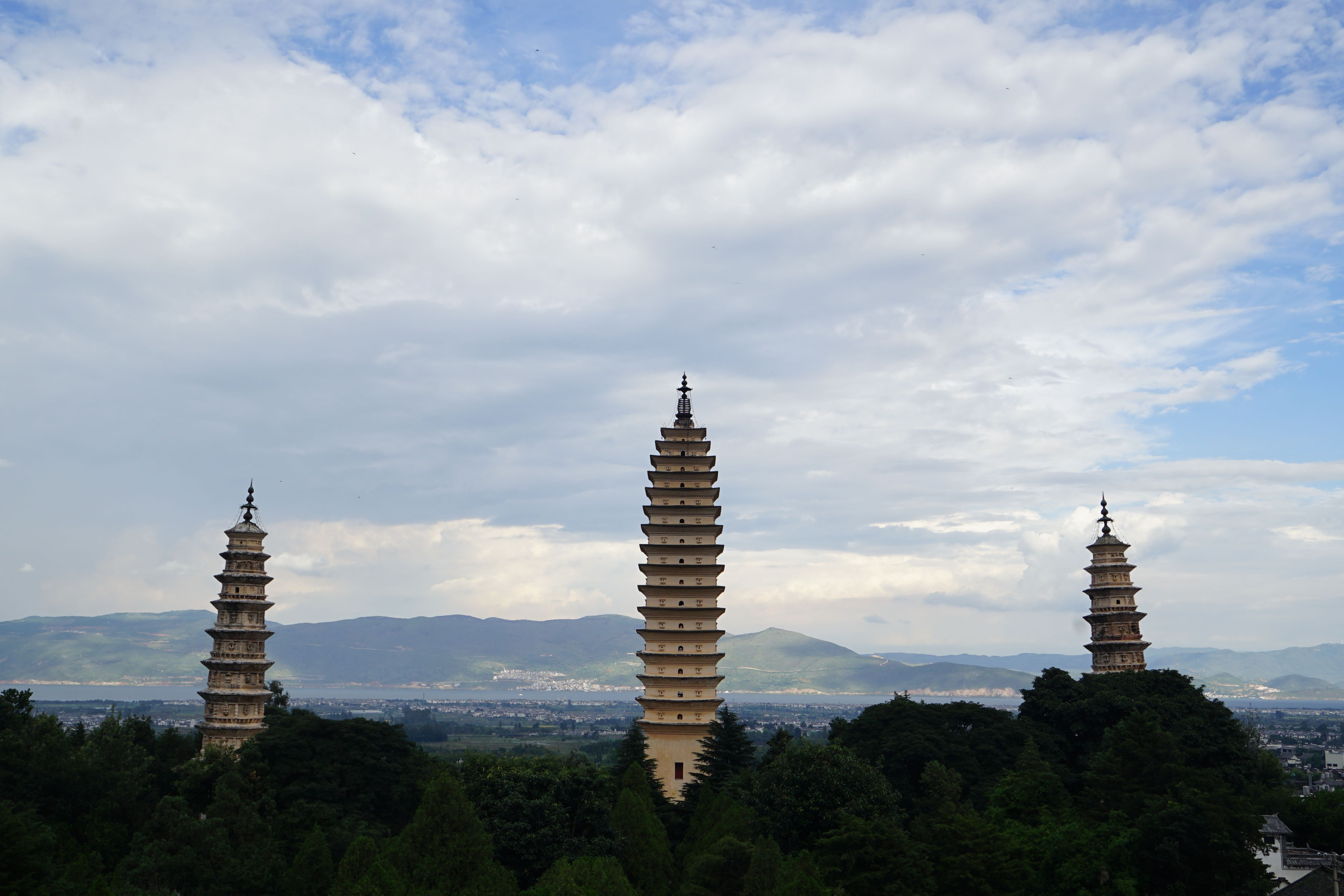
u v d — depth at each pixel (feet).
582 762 418.31
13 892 313.53
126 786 415.85
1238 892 355.15
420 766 453.99
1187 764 478.59
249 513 544.62
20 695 471.21
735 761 490.49
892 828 355.77
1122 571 631.56
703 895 335.88
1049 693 541.34
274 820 392.68
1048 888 374.43
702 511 573.33
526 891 314.55
